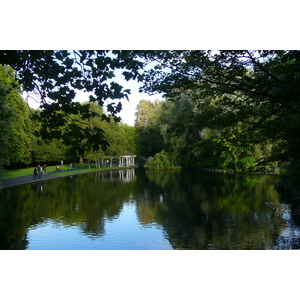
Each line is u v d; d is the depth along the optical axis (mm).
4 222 12719
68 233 10977
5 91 5570
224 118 6848
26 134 33656
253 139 7078
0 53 4879
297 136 6344
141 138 64438
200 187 23125
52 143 49125
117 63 5227
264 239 9797
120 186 25297
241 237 10086
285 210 14031
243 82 5812
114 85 5133
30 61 5148
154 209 15156
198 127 7559
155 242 9766
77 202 17500
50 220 13016
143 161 79562
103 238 10344
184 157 44375
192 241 9766
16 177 33125
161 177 33125
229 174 34125
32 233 11000
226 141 7398
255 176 30891
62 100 5148
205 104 7418
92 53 5188
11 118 20641
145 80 6398
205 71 5910
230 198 17641
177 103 39156
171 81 6285
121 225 12070
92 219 13195
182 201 17203
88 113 5152
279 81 4754
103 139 4875
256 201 16469
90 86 5191
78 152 4859
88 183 28203
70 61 5113
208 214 13656
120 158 56094
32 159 49094
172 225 11906
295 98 3383
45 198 18984
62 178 34188
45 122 5207
